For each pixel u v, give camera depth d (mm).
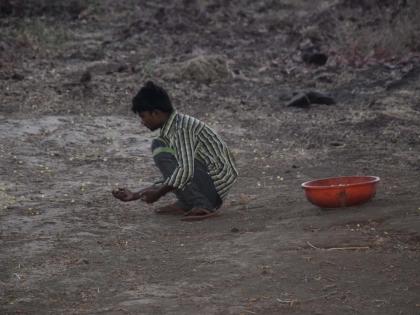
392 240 15820
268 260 15133
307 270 14438
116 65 39500
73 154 26766
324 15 49500
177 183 18125
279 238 16500
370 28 45156
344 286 13586
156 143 19109
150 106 18406
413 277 13758
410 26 43281
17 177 23812
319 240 16047
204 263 15297
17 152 26484
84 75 36000
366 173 24141
